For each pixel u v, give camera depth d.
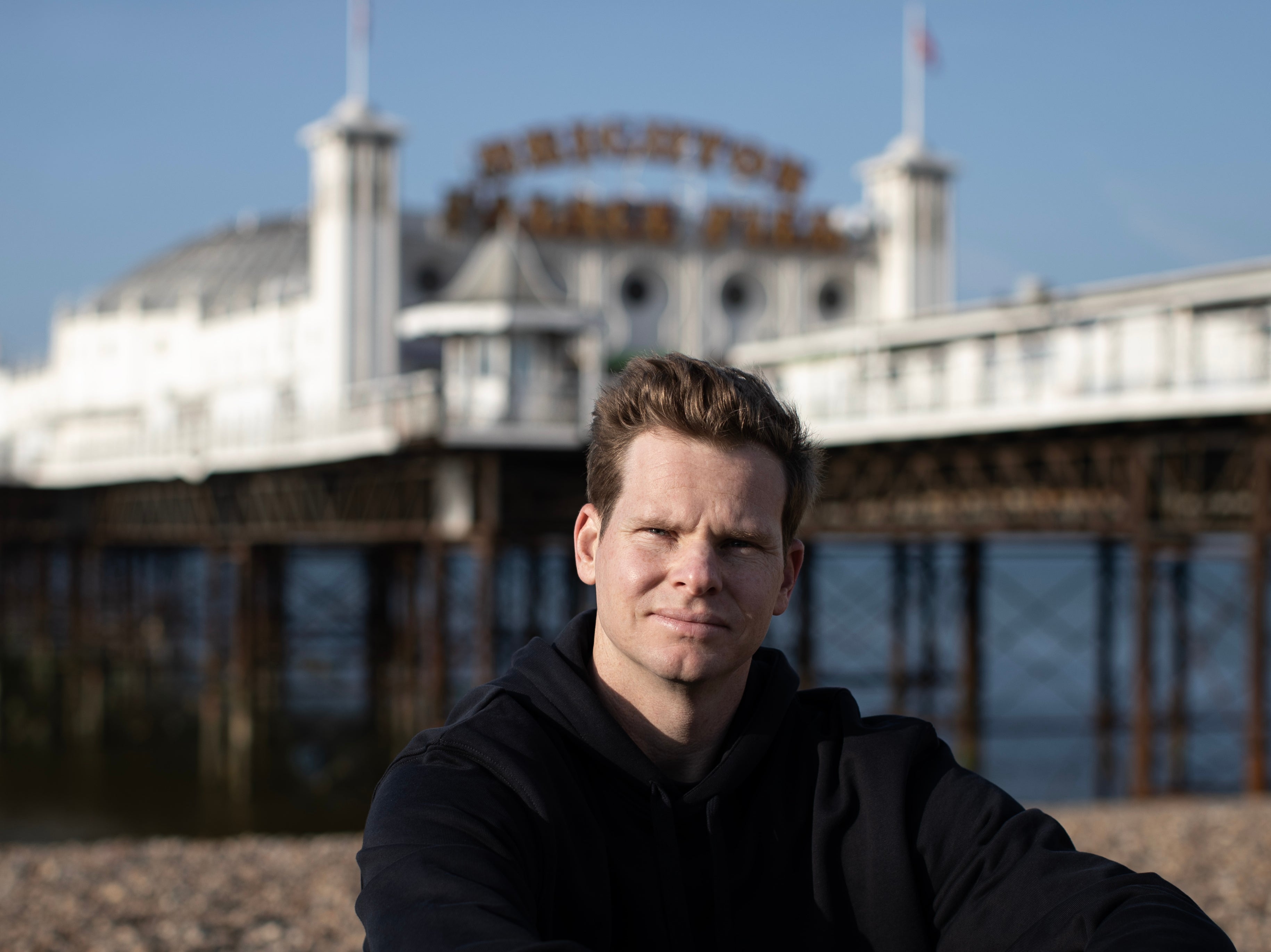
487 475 38.59
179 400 59.69
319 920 14.70
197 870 17.84
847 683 44.12
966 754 37.38
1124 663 56.81
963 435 30.98
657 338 52.62
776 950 2.35
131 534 60.09
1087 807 23.98
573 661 2.46
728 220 52.91
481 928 1.82
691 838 2.36
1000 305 32.12
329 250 49.53
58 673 60.53
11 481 60.72
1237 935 13.16
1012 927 2.15
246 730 46.22
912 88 56.12
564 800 2.28
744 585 2.32
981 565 38.47
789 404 2.46
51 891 16.61
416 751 2.33
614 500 2.38
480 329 38.94
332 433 41.78
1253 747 25.42
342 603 59.16
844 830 2.37
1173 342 27.91
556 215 51.09
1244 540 33.19
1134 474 28.16
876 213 56.41
